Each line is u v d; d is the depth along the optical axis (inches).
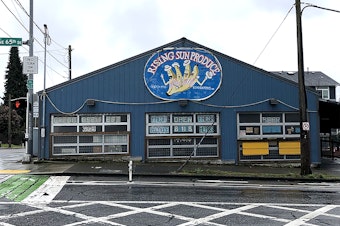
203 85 804.6
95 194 446.6
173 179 601.0
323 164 888.9
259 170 721.6
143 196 440.5
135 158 780.0
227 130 804.0
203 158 794.8
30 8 783.7
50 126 770.8
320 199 448.5
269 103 813.2
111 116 784.9
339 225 320.8
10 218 325.1
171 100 794.8
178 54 801.6
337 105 948.0
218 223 320.5
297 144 817.5
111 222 317.1
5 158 939.3
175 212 359.9
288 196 466.0
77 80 777.6
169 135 791.1
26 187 486.0
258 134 812.6
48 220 320.5
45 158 766.5
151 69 794.2
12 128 2554.1
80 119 778.2
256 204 407.2
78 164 723.4
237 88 810.8
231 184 565.9
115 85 785.6
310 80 1819.6
